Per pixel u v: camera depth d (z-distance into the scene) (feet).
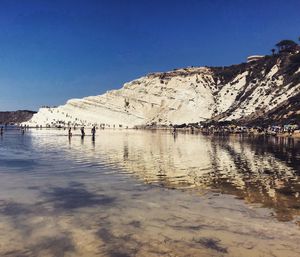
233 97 495.82
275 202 43.91
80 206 41.60
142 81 615.98
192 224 34.60
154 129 461.37
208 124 438.81
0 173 67.77
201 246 28.81
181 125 494.59
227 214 38.22
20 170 72.08
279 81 426.92
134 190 51.26
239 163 85.20
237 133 294.46
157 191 50.62
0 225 34.12
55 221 35.47
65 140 193.16
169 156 102.94
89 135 263.70
